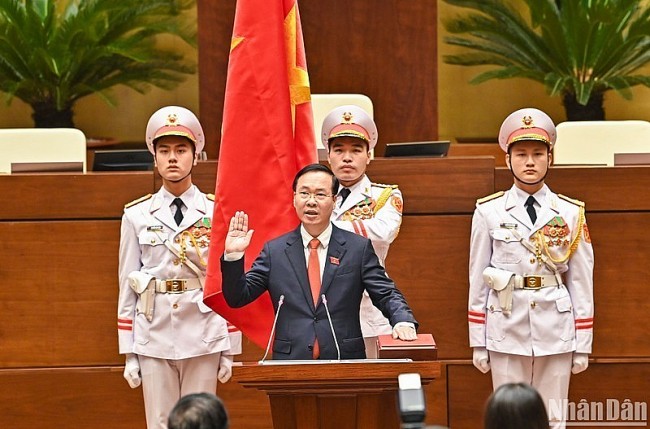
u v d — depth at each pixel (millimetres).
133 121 20422
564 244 9781
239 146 9320
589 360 10938
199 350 9570
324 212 8078
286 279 8086
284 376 7164
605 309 10961
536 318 9680
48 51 18484
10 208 10984
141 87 19828
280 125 9320
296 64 9477
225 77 16688
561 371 9773
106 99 19031
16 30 18406
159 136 9602
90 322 11023
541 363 9797
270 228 9258
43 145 14430
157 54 19422
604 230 10930
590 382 11016
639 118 20188
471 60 19422
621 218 10914
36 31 18453
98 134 20375
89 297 11023
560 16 18500
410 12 16719
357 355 7988
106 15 18844
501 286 9688
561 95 19219
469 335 10258
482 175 10961
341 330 7977
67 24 18531
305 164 9438
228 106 9375
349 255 8094
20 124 20156
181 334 9570
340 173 9898
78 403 11062
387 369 7148
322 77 16812
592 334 10531
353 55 16797
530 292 9719
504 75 18906
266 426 11086
